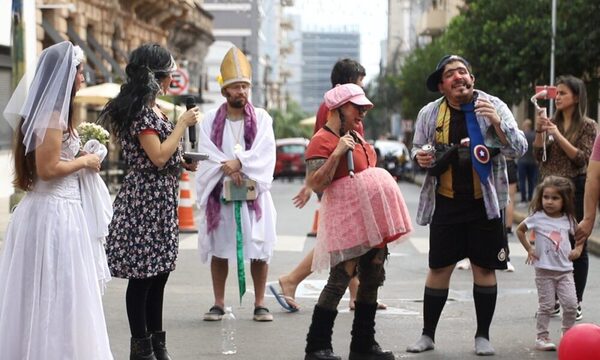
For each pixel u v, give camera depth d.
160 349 9.61
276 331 11.38
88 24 44.78
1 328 7.94
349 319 12.15
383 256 9.77
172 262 9.27
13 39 22.91
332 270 9.59
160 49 9.27
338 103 9.51
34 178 8.05
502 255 10.11
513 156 9.99
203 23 71.31
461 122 10.07
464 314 12.46
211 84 89.50
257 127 12.00
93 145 8.33
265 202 11.97
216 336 11.09
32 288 7.97
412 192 43.62
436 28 72.00
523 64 35.03
